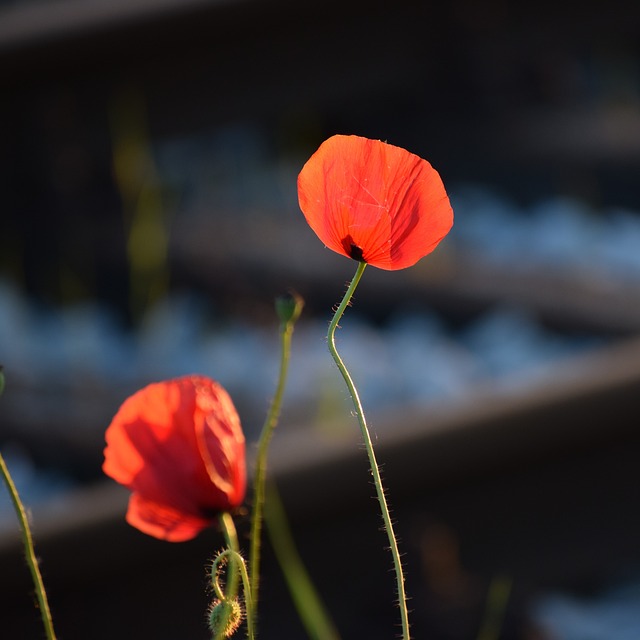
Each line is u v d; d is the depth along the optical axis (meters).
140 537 2.24
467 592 2.48
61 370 3.54
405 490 2.45
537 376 2.65
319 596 2.39
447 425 2.48
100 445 3.41
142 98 3.94
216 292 4.02
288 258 4.03
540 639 2.45
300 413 3.19
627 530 2.61
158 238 3.96
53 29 3.75
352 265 4.00
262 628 2.31
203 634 2.27
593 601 2.71
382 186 1.58
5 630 2.21
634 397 2.59
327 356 3.44
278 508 2.34
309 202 1.58
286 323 1.64
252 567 1.64
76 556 2.22
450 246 4.06
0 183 3.88
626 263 3.85
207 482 1.63
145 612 2.26
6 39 3.72
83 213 3.95
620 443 2.60
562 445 2.55
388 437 2.45
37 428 3.45
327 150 1.58
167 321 3.77
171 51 3.92
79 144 3.92
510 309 3.81
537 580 2.57
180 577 2.26
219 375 3.42
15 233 3.94
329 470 2.38
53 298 3.95
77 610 2.23
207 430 1.64
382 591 2.43
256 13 3.97
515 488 2.54
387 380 3.31
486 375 3.49
